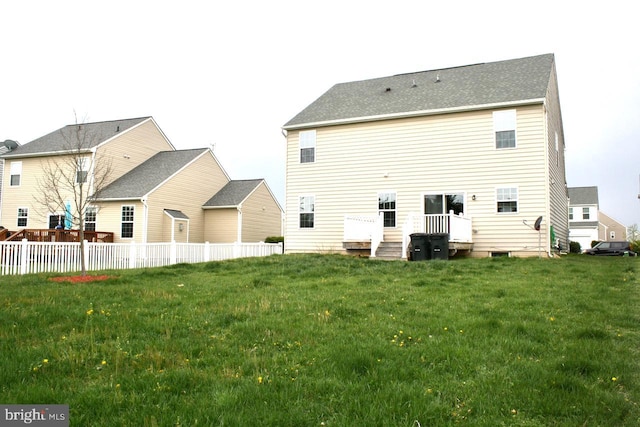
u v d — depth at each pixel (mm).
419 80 21219
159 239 25250
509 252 16531
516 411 3150
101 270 12875
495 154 17016
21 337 5000
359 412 3098
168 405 3209
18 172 28719
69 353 4367
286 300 7352
